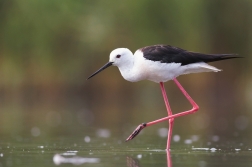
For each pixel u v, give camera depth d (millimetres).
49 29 17844
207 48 18156
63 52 18000
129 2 17609
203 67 8781
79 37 17812
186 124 12852
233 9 18531
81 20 17797
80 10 17781
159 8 17594
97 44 17734
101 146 8836
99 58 17906
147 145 8984
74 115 14312
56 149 8414
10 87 18375
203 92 18500
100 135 10492
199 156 7582
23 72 18203
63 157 7473
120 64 8836
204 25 18094
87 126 12133
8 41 17953
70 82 18219
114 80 18141
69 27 17812
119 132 11023
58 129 11539
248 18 18672
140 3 17578
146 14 17578
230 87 18781
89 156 7590
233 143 9148
